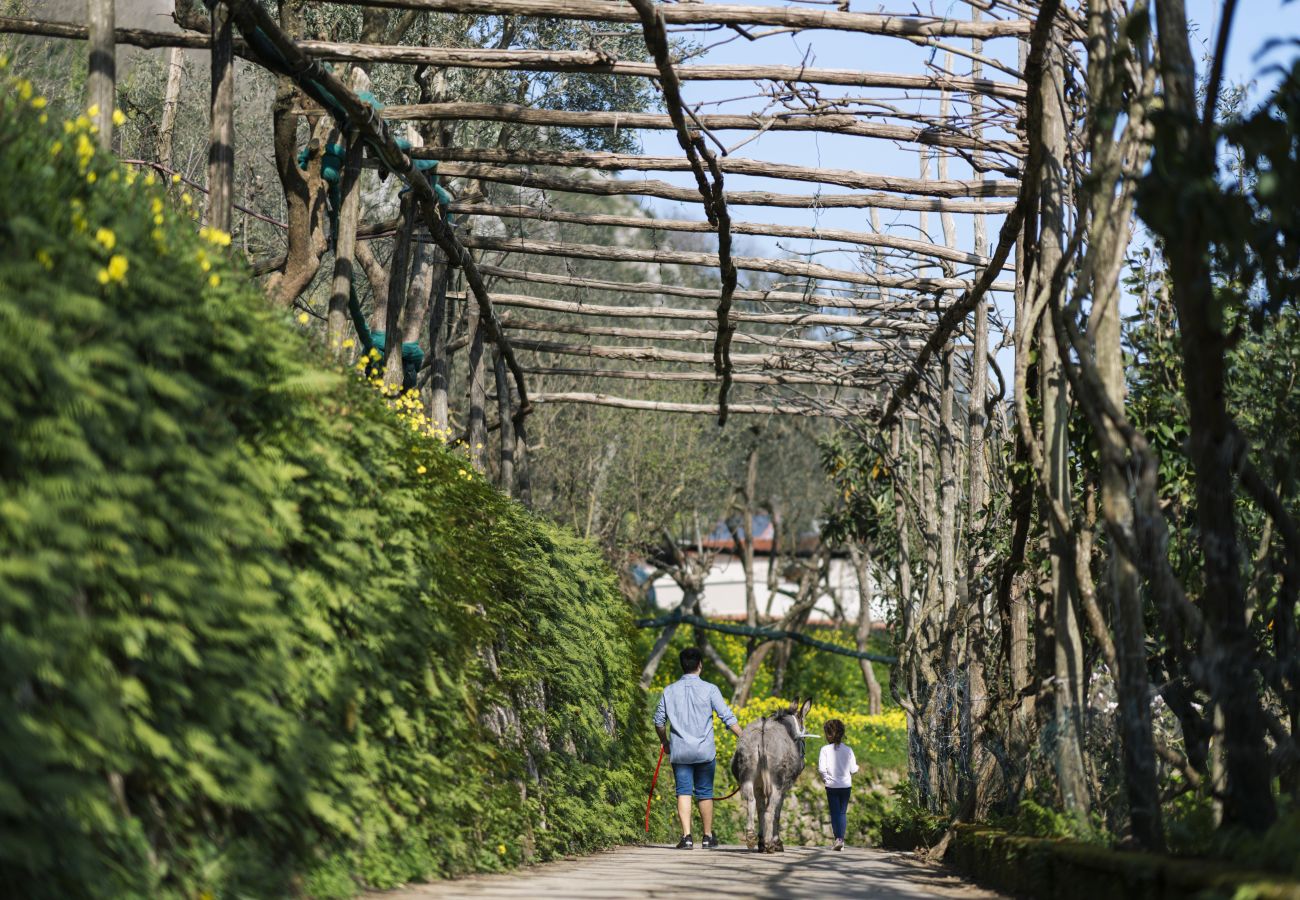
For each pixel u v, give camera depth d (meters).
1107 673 7.71
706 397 31.38
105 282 4.46
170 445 4.55
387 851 6.01
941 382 15.49
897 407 17.81
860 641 33.72
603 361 29.70
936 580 14.80
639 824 15.13
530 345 17.36
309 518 5.88
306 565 5.80
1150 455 5.60
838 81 10.42
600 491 29.66
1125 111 6.15
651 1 8.22
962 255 13.37
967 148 10.99
